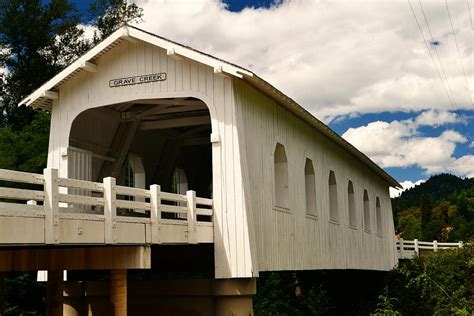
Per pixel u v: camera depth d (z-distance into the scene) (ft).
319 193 55.16
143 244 30.81
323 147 57.88
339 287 85.05
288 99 44.29
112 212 28.60
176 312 39.01
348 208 66.23
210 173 66.59
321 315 74.08
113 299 30.68
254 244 37.45
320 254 53.21
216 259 37.24
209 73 38.93
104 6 101.55
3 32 88.99
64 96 42.50
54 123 42.39
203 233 36.52
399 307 78.02
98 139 45.73
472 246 79.10
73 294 43.78
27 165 64.69
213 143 38.19
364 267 71.36
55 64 93.20
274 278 69.77
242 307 37.29
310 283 78.54
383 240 85.92
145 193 31.71
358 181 72.74
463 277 77.05
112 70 41.50
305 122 52.47
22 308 59.88
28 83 88.99
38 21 90.12
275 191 45.09
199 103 46.42
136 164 53.52
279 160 47.09
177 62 39.88
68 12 95.40
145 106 48.37
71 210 38.78
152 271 51.42
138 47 41.01
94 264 31.09
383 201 89.71
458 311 63.21
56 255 31.55
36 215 24.20
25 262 31.53
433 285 77.66
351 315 81.76
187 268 48.88
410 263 85.25
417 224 221.05
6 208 22.90
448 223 204.64
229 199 37.47
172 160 58.39
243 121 39.01
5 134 67.31
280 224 43.91
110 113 46.91
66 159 41.52
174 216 57.11
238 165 37.45
